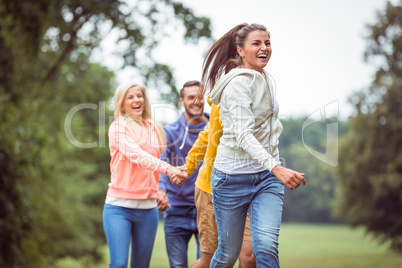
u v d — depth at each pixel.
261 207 6.21
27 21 19.47
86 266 45.47
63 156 36.94
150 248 8.41
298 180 5.62
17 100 18.88
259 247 6.09
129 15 21.92
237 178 6.25
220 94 6.29
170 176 7.85
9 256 16.23
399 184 53.75
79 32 23.02
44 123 30.59
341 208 59.69
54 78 30.05
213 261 6.66
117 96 8.27
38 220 20.34
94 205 45.97
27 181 19.19
